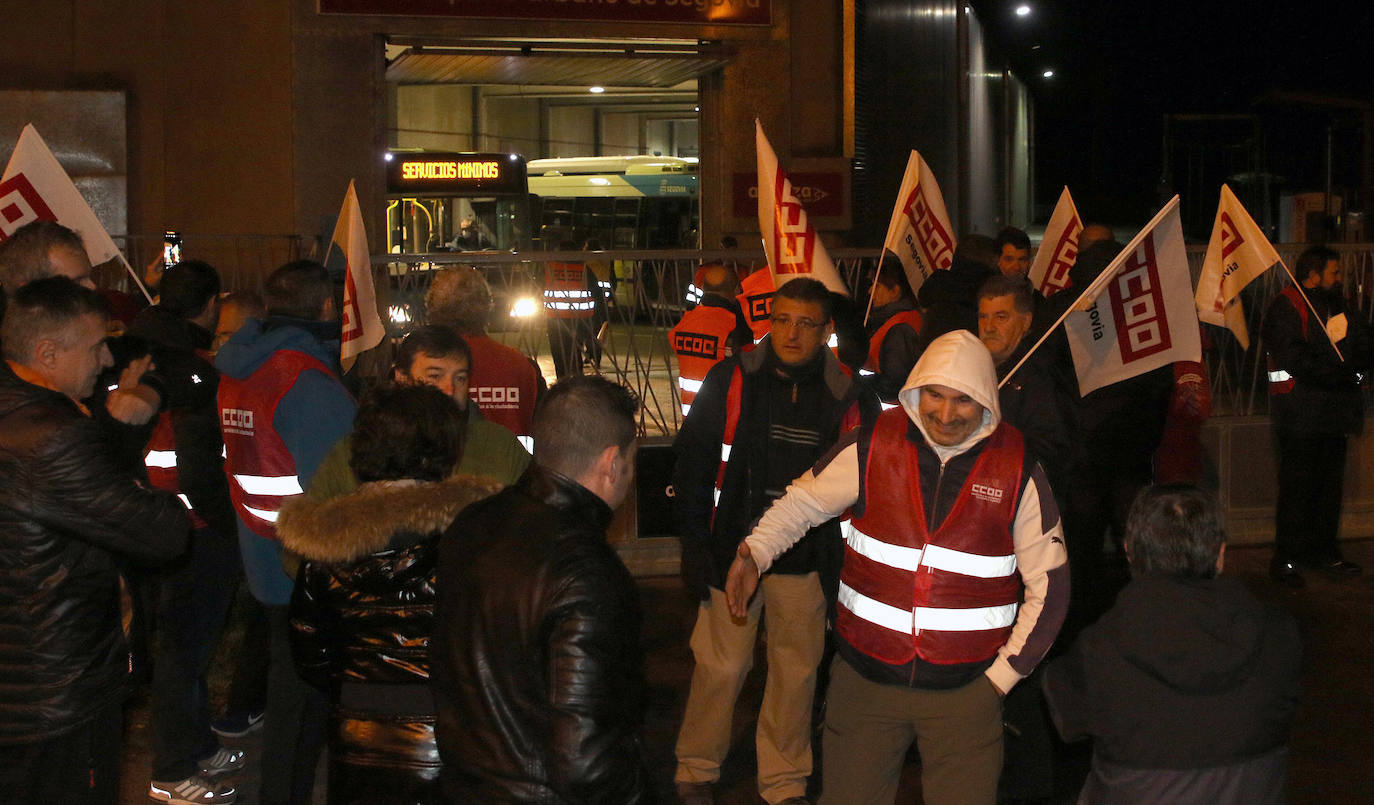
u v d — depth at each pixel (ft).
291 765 12.25
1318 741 16.29
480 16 42.34
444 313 16.24
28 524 9.62
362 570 9.50
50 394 9.87
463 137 100.12
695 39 44.19
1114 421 17.87
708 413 13.94
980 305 14.11
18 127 40.86
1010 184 111.14
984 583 10.45
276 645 12.45
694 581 13.94
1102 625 9.08
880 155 56.54
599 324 24.02
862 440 10.80
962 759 10.67
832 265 17.06
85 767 10.16
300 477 12.61
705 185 46.29
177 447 14.44
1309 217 66.08
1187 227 84.48
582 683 7.47
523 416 16.44
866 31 52.47
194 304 15.19
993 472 10.36
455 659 7.93
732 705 14.53
